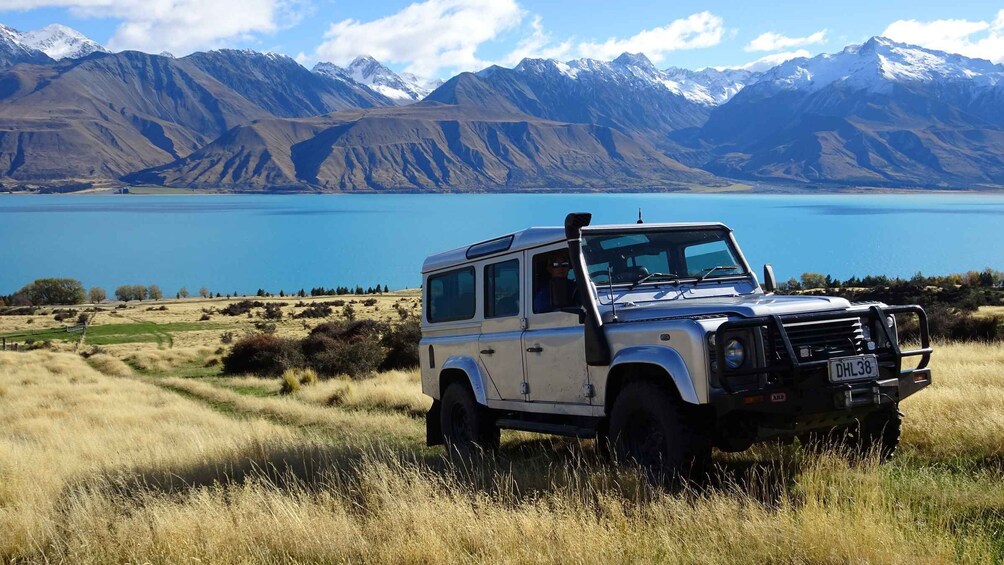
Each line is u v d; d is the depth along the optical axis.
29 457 11.24
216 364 45.69
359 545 5.72
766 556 4.96
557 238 7.84
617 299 7.61
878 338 6.80
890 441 7.32
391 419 14.55
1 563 6.26
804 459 7.04
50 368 44.25
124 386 30.59
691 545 5.17
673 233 8.11
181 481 8.59
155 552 5.95
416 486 6.86
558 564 5.10
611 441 7.12
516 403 8.52
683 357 6.42
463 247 9.75
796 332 6.52
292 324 82.25
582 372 7.55
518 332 8.47
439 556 5.34
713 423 6.68
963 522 5.42
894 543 4.85
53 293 143.62
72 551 6.10
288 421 16.86
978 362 15.46
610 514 5.84
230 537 6.04
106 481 8.66
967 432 7.77
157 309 115.88
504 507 6.26
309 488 7.48
